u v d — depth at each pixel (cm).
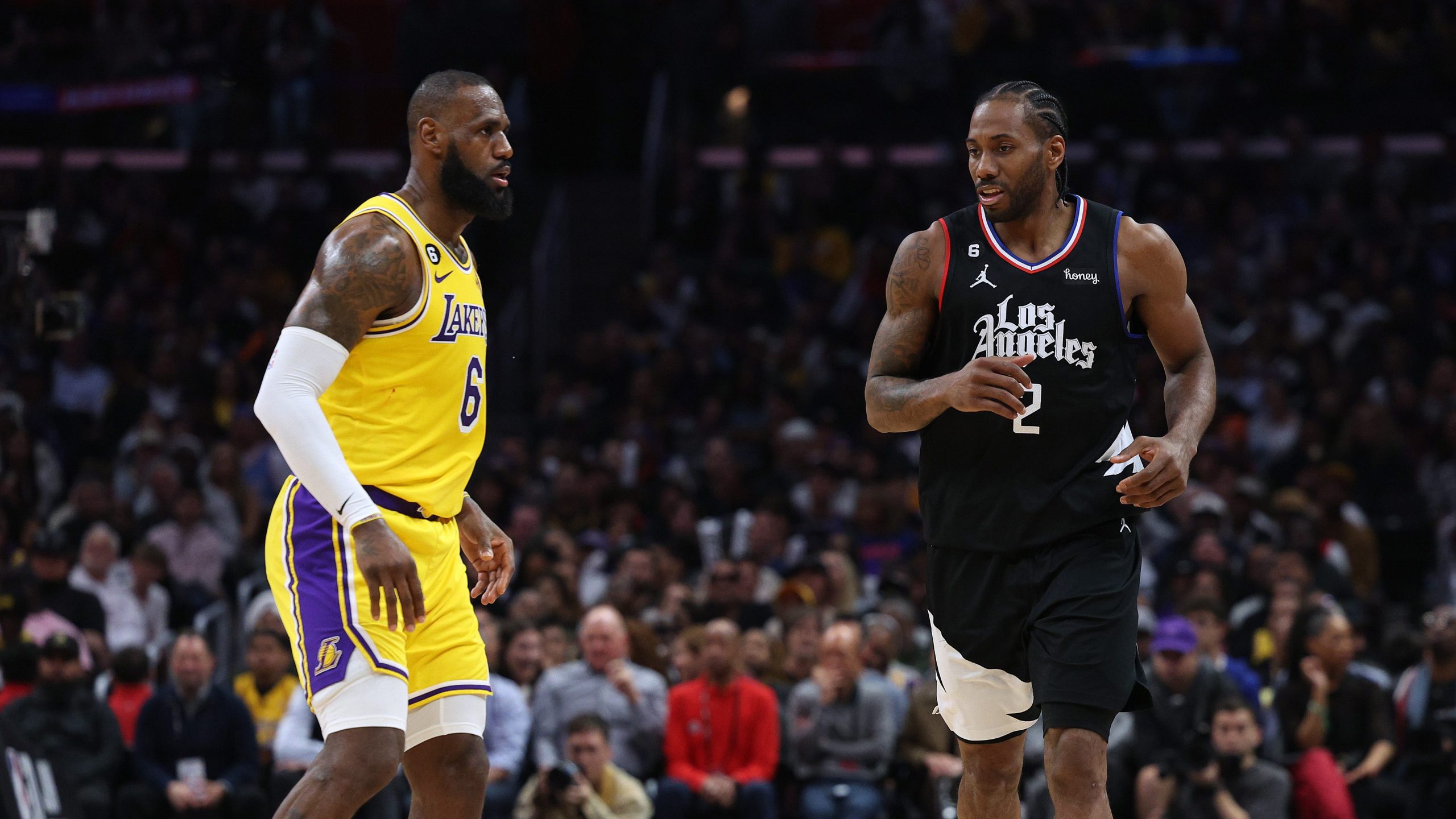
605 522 1953
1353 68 2828
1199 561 1652
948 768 1319
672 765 1346
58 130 2919
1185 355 656
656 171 2900
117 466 2072
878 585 1686
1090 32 3008
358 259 614
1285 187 2730
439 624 650
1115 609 617
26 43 2947
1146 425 2072
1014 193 630
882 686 1363
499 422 2461
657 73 3062
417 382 637
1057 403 629
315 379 602
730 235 2766
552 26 2912
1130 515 643
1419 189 2653
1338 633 1323
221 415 2280
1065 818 603
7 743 1182
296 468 593
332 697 611
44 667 1285
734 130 2998
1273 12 2953
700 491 2041
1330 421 2114
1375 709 1332
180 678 1313
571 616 1575
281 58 2962
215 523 1844
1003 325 633
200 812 1273
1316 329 2406
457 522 697
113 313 2475
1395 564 1873
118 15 2959
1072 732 605
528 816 1277
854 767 1341
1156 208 2652
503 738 1327
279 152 2950
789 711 1387
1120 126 2830
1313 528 1725
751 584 1628
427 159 650
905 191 2777
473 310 660
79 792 1224
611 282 2842
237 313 2528
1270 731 1323
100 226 2758
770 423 2262
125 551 1773
